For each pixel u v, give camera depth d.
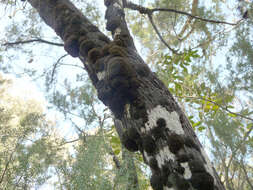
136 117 1.69
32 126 2.51
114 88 1.80
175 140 1.45
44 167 2.20
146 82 1.85
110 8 3.10
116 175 1.84
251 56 2.28
